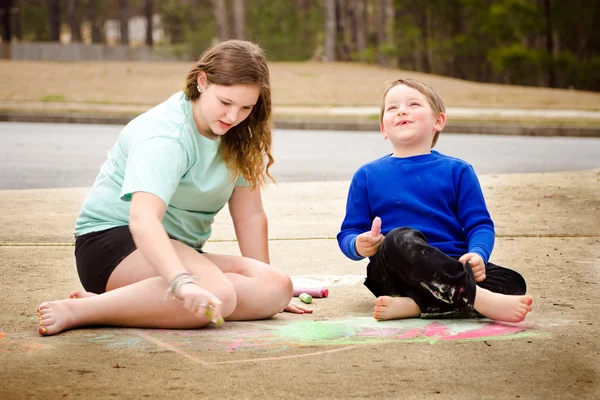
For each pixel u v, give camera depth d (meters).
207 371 2.83
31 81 29.61
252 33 54.00
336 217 6.61
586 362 2.96
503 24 46.91
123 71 34.00
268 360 2.97
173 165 3.40
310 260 5.03
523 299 3.42
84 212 3.71
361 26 54.00
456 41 48.38
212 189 3.65
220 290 3.40
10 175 9.34
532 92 30.05
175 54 49.59
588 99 27.84
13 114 18.55
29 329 3.39
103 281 3.60
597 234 5.87
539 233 5.89
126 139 3.62
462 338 3.29
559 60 45.81
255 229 3.99
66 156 11.52
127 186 3.33
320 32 53.81
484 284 3.63
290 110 22.25
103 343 3.18
